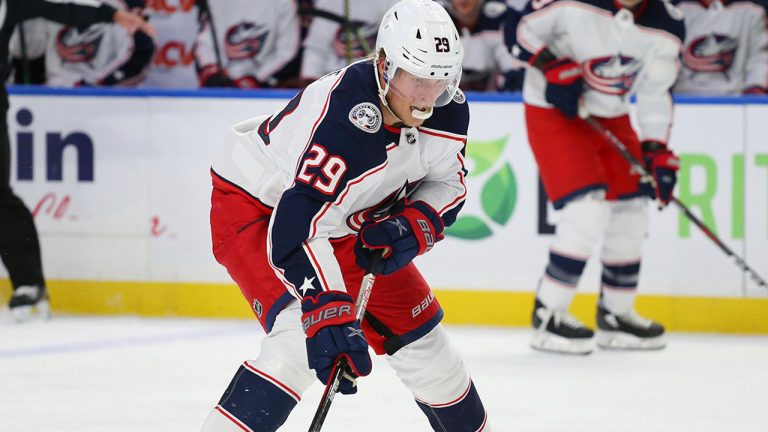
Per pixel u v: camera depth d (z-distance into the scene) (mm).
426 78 8359
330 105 8469
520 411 14133
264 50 24609
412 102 8523
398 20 8445
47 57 25234
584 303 21938
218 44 24719
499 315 22094
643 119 19859
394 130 8891
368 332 9711
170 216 22766
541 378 16656
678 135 21719
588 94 19422
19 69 25172
